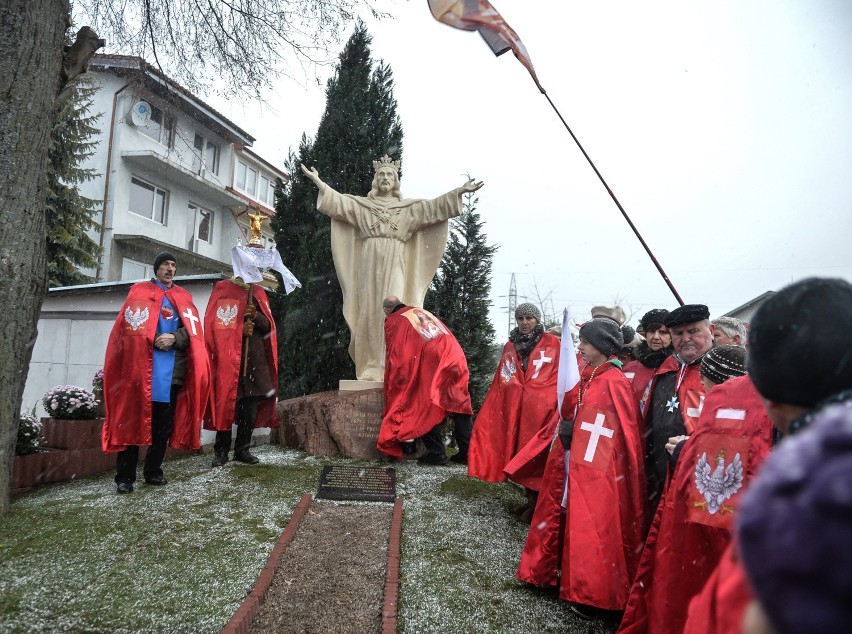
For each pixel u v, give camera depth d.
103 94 18.89
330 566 4.24
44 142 5.14
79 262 16.66
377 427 7.64
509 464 5.26
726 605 1.12
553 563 3.87
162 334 5.80
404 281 8.77
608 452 3.73
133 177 20.05
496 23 4.97
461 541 4.84
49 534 4.57
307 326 10.61
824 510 0.63
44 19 5.10
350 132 11.33
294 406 8.20
